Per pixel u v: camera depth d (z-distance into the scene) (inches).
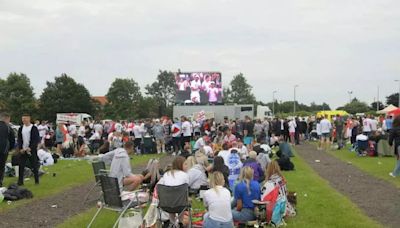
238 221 375.2
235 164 531.8
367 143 1018.1
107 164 542.9
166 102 5383.9
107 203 364.2
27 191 505.7
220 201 326.6
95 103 3941.9
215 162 502.9
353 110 3988.7
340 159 950.4
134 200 368.2
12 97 3599.9
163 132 1174.3
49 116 3528.5
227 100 4928.6
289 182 622.2
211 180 342.0
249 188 377.7
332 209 446.0
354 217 411.8
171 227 357.4
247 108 1894.7
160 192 346.6
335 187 587.2
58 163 912.3
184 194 346.6
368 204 478.3
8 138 542.9
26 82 3663.9
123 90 4055.1
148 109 4178.2
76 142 1146.0
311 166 824.9
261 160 601.6
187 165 509.7
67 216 419.5
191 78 2121.1
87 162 926.4
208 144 835.4
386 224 393.4
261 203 373.4
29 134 588.1
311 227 376.8
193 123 1278.3
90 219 400.8
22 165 585.9
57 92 3582.7
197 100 2112.5
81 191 555.5
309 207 454.0
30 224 387.9
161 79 5388.8
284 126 1380.4
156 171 493.7
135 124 1214.3
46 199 498.6
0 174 539.5
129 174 447.2
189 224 355.9
